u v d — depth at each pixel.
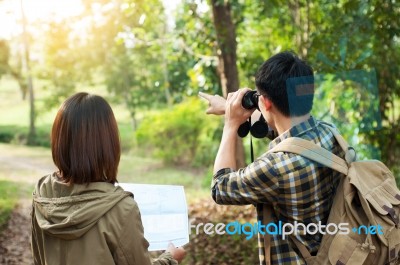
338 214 1.68
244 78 6.58
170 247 1.84
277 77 1.73
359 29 4.50
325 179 1.75
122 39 6.97
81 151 1.60
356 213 1.67
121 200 1.60
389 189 1.76
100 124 1.64
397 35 4.57
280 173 1.66
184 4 6.24
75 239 1.57
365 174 1.75
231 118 1.87
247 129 1.94
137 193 1.89
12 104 15.67
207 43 5.98
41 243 1.69
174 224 1.87
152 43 6.95
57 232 1.56
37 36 14.45
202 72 6.14
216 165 1.82
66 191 1.62
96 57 14.02
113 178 1.67
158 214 1.87
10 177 10.37
